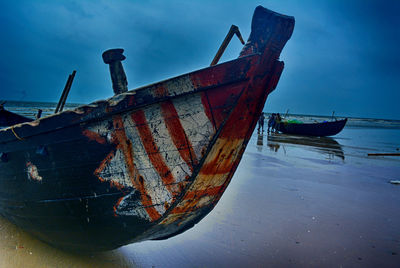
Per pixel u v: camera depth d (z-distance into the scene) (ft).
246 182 22.24
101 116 8.82
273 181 22.93
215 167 9.20
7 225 13.66
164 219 9.47
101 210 9.75
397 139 73.20
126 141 8.89
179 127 8.47
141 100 8.35
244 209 16.28
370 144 57.36
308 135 77.05
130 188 9.18
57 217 10.69
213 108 8.15
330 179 24.61
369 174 27.58
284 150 42.57
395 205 17.94
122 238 10.31
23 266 10.25
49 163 10.10
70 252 11.84
